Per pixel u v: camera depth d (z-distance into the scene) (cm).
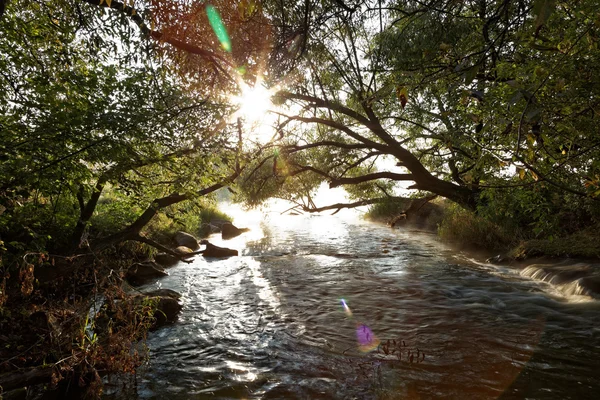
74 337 494
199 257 1468
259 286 1027
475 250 1338
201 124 649
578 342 591
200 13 379
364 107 1138
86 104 579
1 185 483
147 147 621
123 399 476
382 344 626
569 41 278
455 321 712
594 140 325
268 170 1236
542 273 950
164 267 1272
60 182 539
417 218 2208
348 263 1288
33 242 554
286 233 2136
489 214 1138
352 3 355
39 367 473
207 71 496
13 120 528
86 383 491
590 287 774
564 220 1106
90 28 629
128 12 506
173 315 786
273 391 492
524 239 1192
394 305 827
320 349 616
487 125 283
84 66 670
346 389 491
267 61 398
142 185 681
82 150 514
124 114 563
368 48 1041
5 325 524
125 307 579
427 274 1084
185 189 675
